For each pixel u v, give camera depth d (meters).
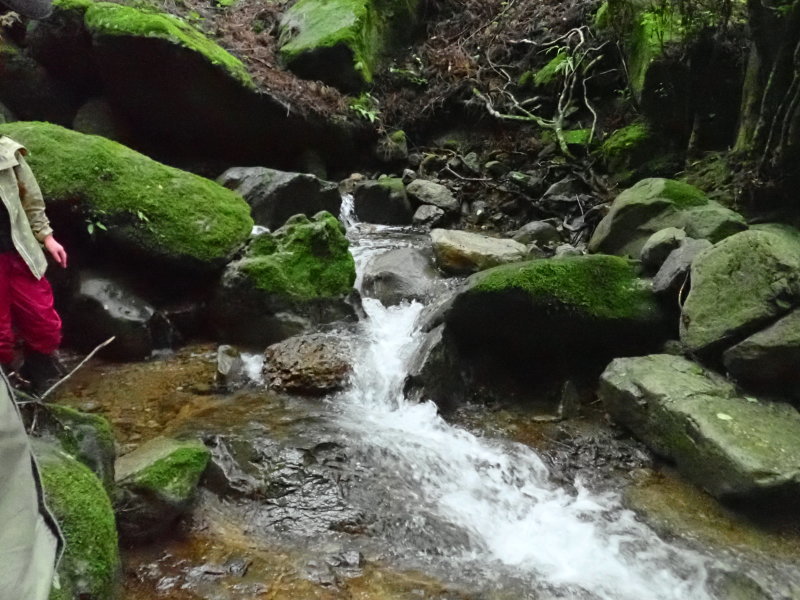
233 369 4.11
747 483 2.92
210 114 6.37
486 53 7.85
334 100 7.08
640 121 5.98
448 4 8.90
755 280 3.52
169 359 4.34
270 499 3.10
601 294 4.00
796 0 3.78
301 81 7.10
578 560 2.87
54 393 3.83
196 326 4.61
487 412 3.97
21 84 6.24
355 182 6.96
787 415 3.31
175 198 4.64
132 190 4.50
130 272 4.51
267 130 6.61
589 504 3.21
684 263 3.92
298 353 4.14
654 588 2.72
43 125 4.70
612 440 3.64
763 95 4.27
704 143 5.39
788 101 3.97
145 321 4.29
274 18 8.48
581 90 6.74
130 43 5.83
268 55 7.53
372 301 5.03
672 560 2.85
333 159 7.24
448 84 7.66
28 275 3.10
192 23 7.52
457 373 4.07
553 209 5.96
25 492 1.28
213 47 6.45
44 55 6.27
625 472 3.42
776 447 3.04
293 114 6.60
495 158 6.83
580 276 4.03
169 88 6.16
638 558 2.87
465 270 5.10
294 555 2.77
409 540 2.93
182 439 3.37
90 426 2.69
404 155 7.21
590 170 6.09
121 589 2.38
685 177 5.29
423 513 3.09
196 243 4.51
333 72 7.40
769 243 3.57
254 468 3.25
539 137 6.83
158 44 5.83
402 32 8.47
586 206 5.79
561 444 3.64
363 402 3.96
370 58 7.84
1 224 2.97
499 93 7.34
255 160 6.85
